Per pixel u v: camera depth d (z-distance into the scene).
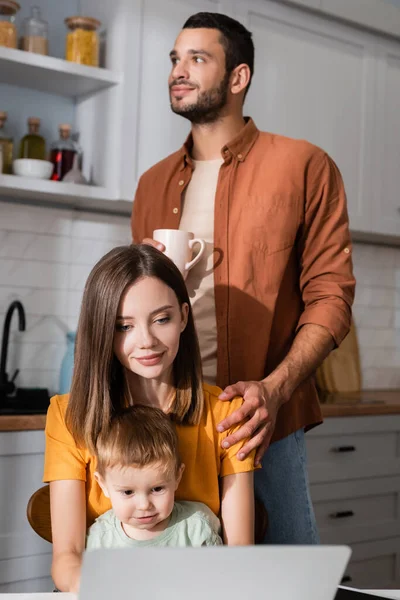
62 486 1.29
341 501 2.92
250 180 1.64
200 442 1.34
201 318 1.63
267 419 1.38
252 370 1.60
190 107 1.66
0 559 2.22
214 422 1.36
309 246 1.66
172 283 1.27
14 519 2.25
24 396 2.64
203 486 1.32
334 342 1.58
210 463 1.34
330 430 2.88
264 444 1.41
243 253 1.61
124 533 1.23
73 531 1.26
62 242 2.86
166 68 2.70
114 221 2.98
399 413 3.08
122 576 0.73
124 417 1.23
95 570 0.72
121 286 1.22
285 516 1.60
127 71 2.62
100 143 2.72
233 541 1.31
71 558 1.22
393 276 3.86
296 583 0.77
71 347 2.67
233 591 0.76
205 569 0.74
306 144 1.66
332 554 0.75
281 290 1.65
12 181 2.47
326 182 1.65
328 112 3.09
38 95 2.82
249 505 1.33
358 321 3.72
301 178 1.62
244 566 0.74
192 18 1.70
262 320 1.60
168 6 2.69
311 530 1.62
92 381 1.25
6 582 2.24
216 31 1.66
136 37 2.63
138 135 2.65
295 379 1.49
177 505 1.27
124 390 1.32
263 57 2.88
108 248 2.97
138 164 2.65
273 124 2.92
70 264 2.88
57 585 1.20
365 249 3.74
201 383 1.34
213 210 1.68
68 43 2.65
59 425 1.32
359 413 2.94
